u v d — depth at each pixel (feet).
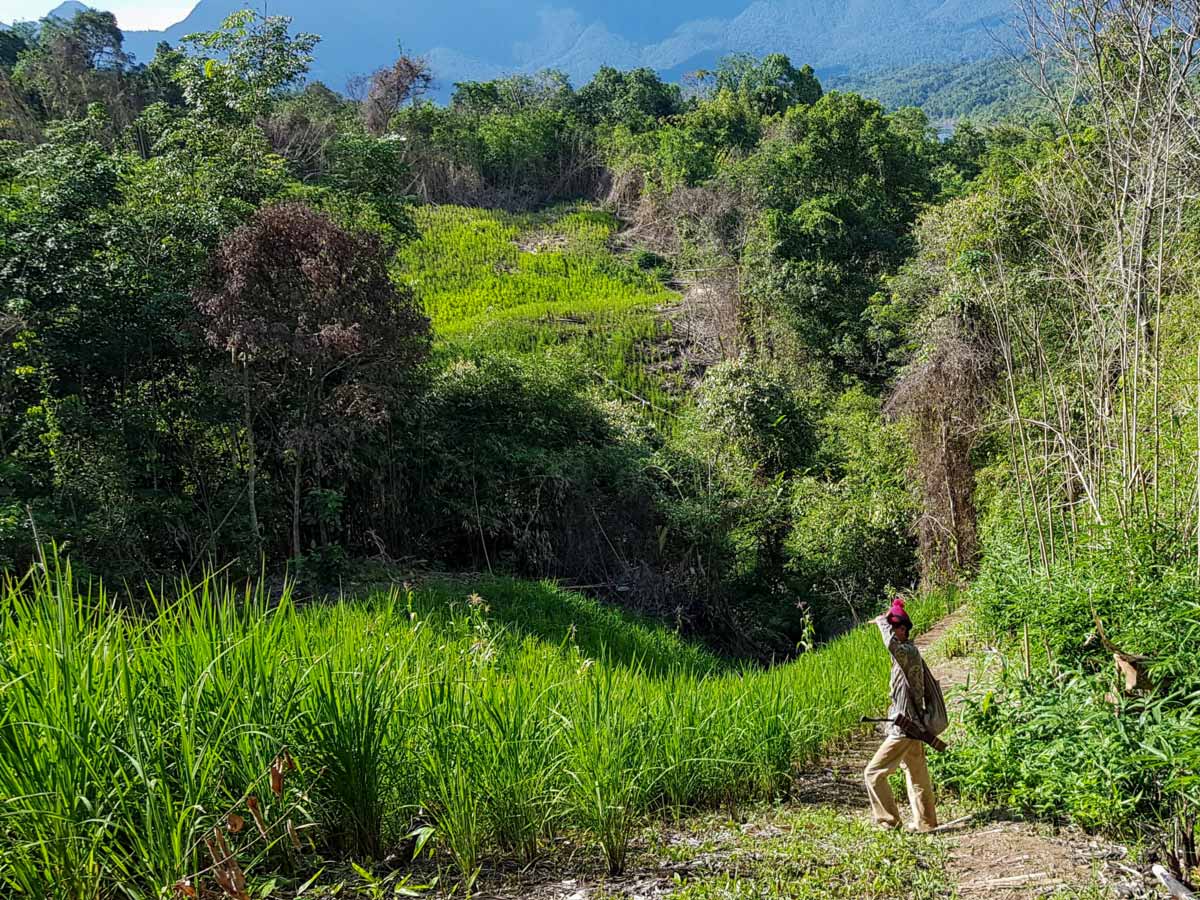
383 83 196.54
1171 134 23.49
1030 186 53.52
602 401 91.40
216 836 12.30
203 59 65.62
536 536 72.79
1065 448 28.78
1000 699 27.14
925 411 70.69
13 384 50.52
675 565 77.00
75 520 45.65
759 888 15.78
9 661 13.25
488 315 120.16
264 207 57.67
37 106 158.81
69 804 12.36
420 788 17.48
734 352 115.44
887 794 21.61
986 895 15.33
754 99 242.58
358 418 59.26
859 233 131.85
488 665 26.08
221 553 54.85
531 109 216.95
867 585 78.84
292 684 15.93
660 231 166.30
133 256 53.72
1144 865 16.16
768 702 28.55
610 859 17.19
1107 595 22.20
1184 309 30.48
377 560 63.62
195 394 56.44
